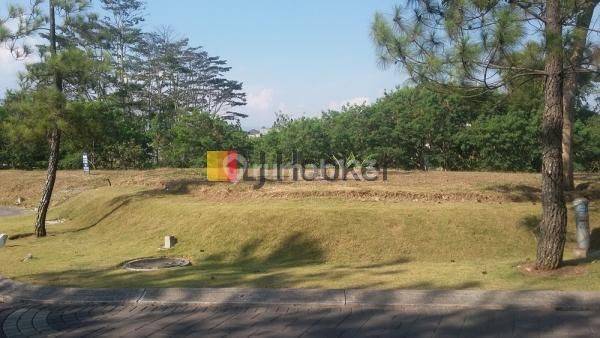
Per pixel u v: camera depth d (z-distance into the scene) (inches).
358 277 332.8
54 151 561.6
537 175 726.5
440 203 509.7
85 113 543.2
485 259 406.3
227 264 407.2
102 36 582.2
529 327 235.3
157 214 542.6
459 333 229.3
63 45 546.9
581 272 313.0
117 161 1198.3
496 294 278.5
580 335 224.4
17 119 533.3
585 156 1080.2
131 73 2276.1
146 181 759.7
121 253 450.3
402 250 421.7
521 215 460.8
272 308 274.1
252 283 320.5
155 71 2372.0
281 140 960.3
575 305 261.3
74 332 240.7
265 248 433.4
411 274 337.7
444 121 997.8
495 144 969.5
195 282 326.6
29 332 242.8
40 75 531.8
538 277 311.0
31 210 826.8
